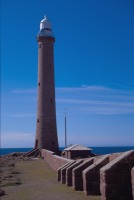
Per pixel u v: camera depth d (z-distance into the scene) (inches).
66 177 1020.5
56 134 3036.4
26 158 2684.5
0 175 1466.5
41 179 1245.1
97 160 850.1
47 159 2122.3
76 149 2128.4
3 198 871.1
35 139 3036.4
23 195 896.3
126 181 660.7
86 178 796.0
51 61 3083.2
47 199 795.4
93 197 757.9
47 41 3088.1
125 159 667.4
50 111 3024.1
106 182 659.4
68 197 792.3
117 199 655.1
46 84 3046.3
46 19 3161.9
